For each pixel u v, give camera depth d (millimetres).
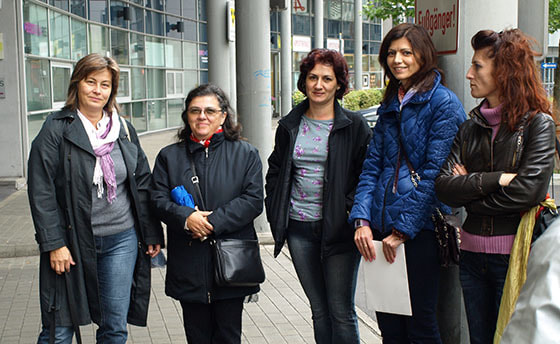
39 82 13578
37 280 6668
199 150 3797
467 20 3695
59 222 3553
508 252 2855
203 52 27781
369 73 41812
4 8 12062
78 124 3594
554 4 18078
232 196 3748
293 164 3816
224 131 3838
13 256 7605
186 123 3818
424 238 3299
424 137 3248
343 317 3799
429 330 3395
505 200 2738
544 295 1176
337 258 3734
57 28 14938
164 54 24188
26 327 5289
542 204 2746
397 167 3332
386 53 3383
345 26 38906
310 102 3770
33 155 3527
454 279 3764
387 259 3324
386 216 3314
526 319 1195
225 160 3785
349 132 3715
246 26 7609
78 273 3586
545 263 1203
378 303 3387
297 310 5637
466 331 3811
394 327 3531
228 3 9023
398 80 3418
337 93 3803
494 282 2957
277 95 35125
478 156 2943
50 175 3520
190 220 3590
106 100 3662
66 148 3564
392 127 3393
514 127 2824
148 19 22688
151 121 23234
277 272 6793
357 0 26953
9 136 12281
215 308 3803
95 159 3605
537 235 2725
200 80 27672
